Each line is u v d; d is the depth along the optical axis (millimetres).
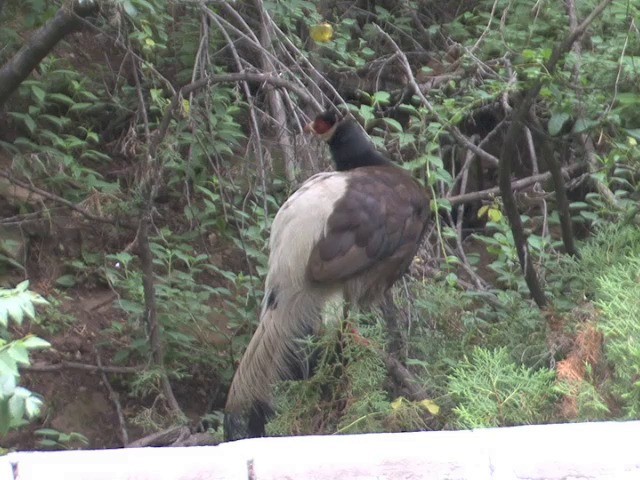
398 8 14867
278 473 4441
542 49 10703
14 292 5605
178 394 11164
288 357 9070
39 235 12070
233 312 11633
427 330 9930
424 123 10812
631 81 10258
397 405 8500
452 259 10547
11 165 12031
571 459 4461
